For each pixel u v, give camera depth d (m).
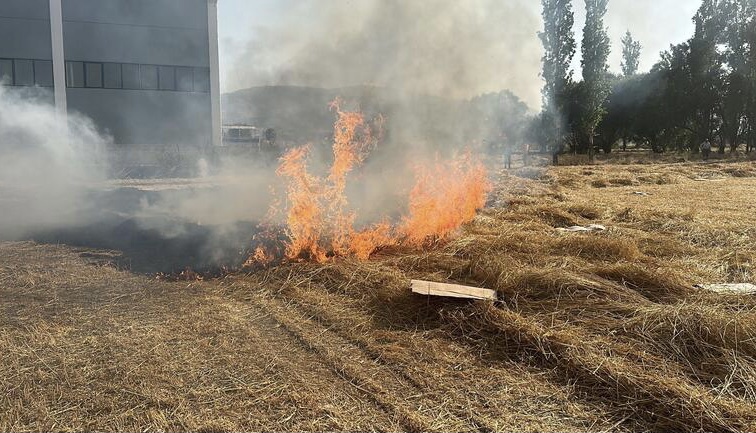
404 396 3.47
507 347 4.15
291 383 3.60
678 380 3.56
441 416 3.24
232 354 4.05
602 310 4.68
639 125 43.41
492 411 3.30
